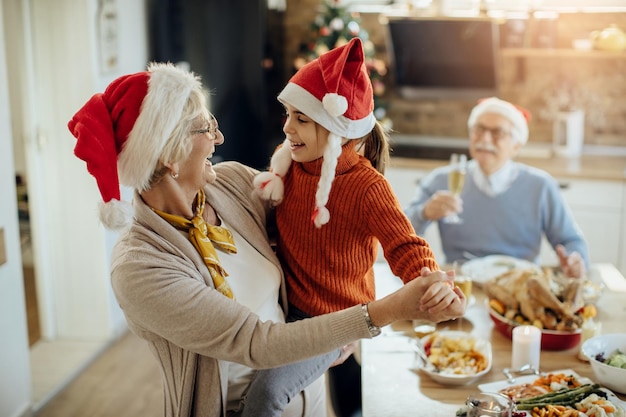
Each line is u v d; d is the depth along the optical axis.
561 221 3.17
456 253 3.30
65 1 3.75
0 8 2.99
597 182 4.19
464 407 1.89
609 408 1.81
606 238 4.24
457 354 2.12
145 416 3.35
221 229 1.80
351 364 2.62
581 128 4.60
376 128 1.80
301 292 1.84
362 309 1.56
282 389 1.79
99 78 3.89
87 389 3.60
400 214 1.66
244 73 4.59
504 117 3.13
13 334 3.15
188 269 1.65
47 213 3.99
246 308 1.62
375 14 4.93
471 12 4.47
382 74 4.82
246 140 4.68
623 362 2.00
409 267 1.59
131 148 1.59
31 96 3.84
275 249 2.00
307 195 1.76
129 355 3.95
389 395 1.98
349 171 1.72
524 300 2.29
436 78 4.65
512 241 3.23
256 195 1.93
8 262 3.09
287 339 1.56
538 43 4.51
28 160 3.92
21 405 3.22
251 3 4.50
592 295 2.55
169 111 1.58
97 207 1.59
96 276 4.03
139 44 4.42
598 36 4.40
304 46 4.84
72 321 4.10
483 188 3.22
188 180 1.69
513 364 2.11
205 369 1.72
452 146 4.88
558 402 1.88
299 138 1.69
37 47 3.81
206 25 4.55
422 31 4.40
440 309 1.49
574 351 2.23
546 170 4.26
